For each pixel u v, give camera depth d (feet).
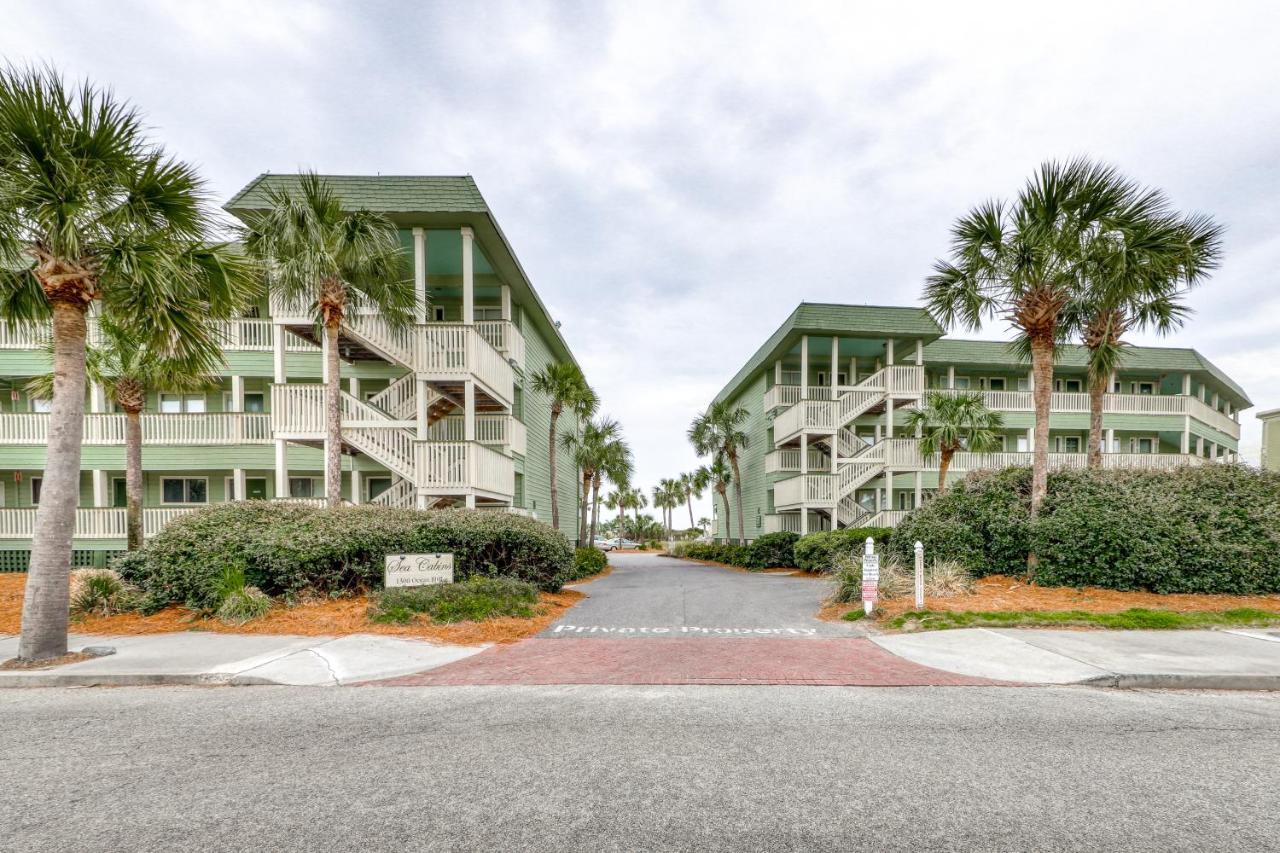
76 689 20.13
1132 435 90.17
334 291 39.99
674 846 9.61
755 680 20.45
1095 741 14.51
